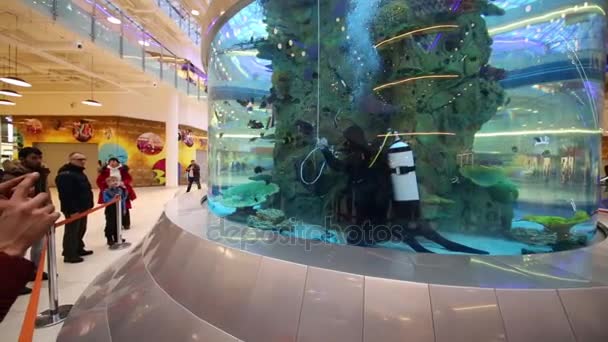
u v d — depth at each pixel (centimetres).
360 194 290
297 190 337
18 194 89
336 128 315
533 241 249
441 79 273
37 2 691
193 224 324
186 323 211
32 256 414
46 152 1673
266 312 192
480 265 208
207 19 468
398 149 276
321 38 329
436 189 269
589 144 268
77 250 470
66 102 1620
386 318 172
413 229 267
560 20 262
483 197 263
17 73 1302
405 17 281
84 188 477
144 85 1410
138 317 235
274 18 360
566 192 263
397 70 286
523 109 262
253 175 379
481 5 264
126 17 1062
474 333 162
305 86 340
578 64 264
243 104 393
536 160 262
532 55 261
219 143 438
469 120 268
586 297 169
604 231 311
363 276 187
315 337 175
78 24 820
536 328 161
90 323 254
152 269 286
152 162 1794
